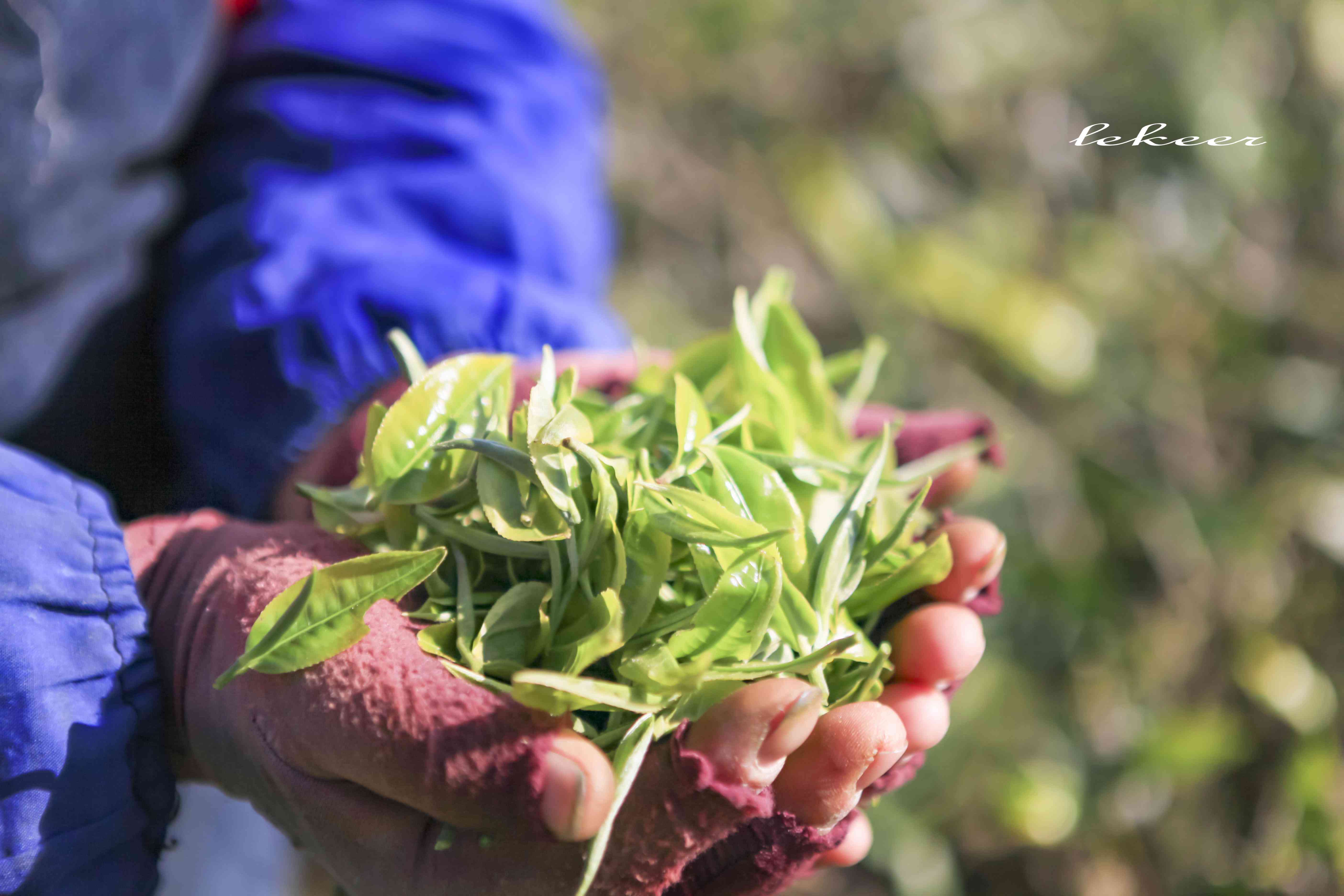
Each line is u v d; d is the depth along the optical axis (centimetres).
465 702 46
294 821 49
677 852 46
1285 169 153
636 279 157
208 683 51
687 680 46
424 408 51
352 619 47
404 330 67
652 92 164
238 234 71
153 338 76
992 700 130
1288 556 143
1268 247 153
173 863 74
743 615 48
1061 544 141
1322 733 136
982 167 159
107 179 68
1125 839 133
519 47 85
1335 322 151
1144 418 147
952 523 52
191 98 75
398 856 48
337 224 71
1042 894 132
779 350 56
